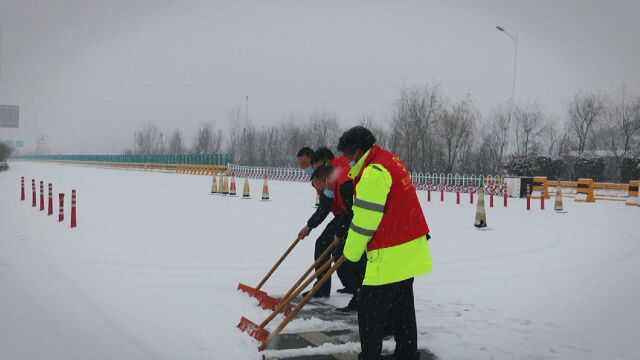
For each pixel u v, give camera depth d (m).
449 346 4.05
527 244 9.30
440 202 19.34
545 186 22.22
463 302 5.36
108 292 5.57
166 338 4.15
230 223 11.38
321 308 5.06
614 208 17.42
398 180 3.41
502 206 17.81
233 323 4.54
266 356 3.75
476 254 8.23
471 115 34.66
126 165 63.41
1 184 24.53
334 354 3.83
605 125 29.53
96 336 4.18
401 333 3.64
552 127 32.91
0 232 9.77
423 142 35.25
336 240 4.71
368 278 3.43
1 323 4.48
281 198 19.03
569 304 5.28
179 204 15.75
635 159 25.66
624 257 8.05
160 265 6.99
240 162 55.66
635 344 4.10
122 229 10.27
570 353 3.92
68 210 13.57
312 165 5.14
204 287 5.84
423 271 3.43
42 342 4.03
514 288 5.97
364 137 3.59
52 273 6.45
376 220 3.29
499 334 4.34
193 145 72.50
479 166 35.00
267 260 7.44
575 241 9.72
